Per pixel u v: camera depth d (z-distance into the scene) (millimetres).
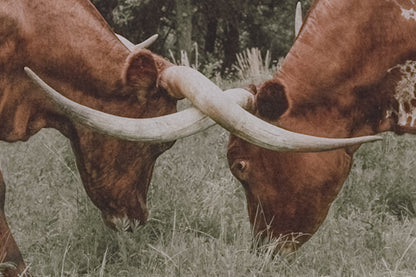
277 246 5465
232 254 5250
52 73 5074
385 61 5293
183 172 6660
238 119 4531
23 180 6473
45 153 7344
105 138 5340
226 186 6516
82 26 5125
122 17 17125
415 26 5258
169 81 4949
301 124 5227
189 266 5289
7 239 4855
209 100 4559
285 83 5207
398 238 5828
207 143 7781
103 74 5156
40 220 5914
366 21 5234
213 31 20938
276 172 5328
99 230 5762
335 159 5352
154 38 5859
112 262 5633
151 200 6223
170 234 5887
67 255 5484
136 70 5141
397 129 5426
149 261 5297
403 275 5148
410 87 5328
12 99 5031
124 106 5227
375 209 6445
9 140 5125
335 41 5234
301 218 5430
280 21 20391
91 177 5441
